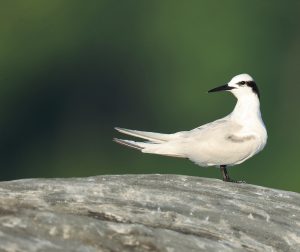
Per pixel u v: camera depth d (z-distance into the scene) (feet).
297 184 71.82
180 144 29.71
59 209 22.34
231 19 81.97
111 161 79.30
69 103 82.84
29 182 23.43
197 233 22.59
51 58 83.76
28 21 84.53
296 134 75.00
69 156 81.41
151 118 80.64
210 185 25.41
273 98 78.69
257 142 29.73
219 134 29.66
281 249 23.04
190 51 81.66
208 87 80.69
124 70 82.48
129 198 23.53
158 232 21.85
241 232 23.24
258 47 81.51
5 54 83.92
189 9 82.64
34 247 20.36
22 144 82.74
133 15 82.74
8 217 21.35
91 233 21.22
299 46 81.51
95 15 83.66
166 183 24.91
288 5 81.87
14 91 84.17
